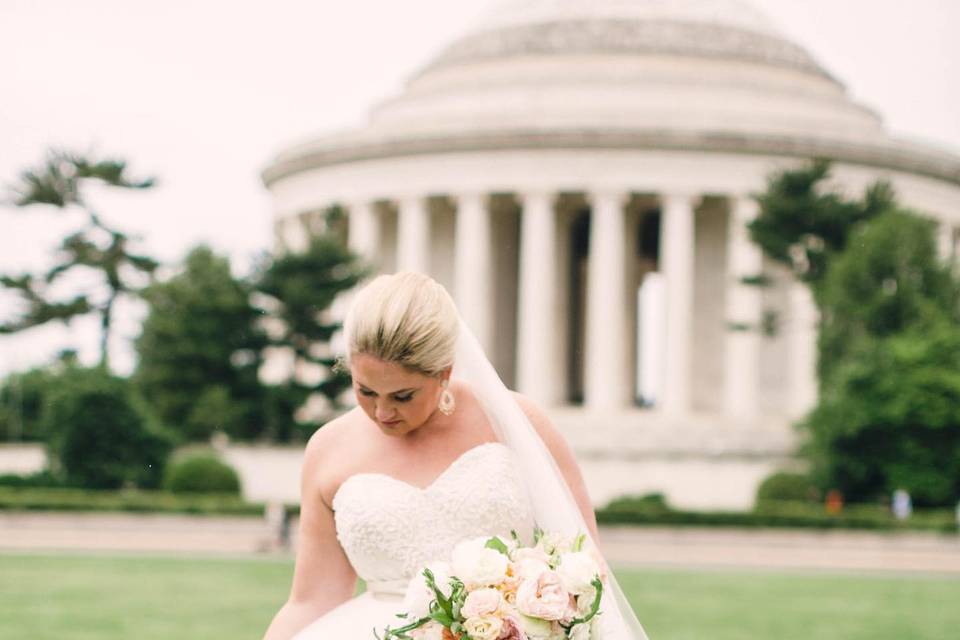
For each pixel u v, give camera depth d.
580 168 88.38
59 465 65.62
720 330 93.81
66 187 92.94
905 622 30.09
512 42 98.19
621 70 94.12
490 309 94.38
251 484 74.94
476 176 90.00
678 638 26.66
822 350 68.38
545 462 8.34
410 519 8.18
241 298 78.50
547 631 7.51
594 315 87.88
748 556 50.38
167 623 27.92
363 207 94.88
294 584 8.80
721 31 98.44
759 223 75.69
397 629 7.74
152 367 78.94
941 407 60.97
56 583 36.44
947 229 98.31
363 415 8.73
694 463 72.25
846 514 54.72
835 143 88.69
